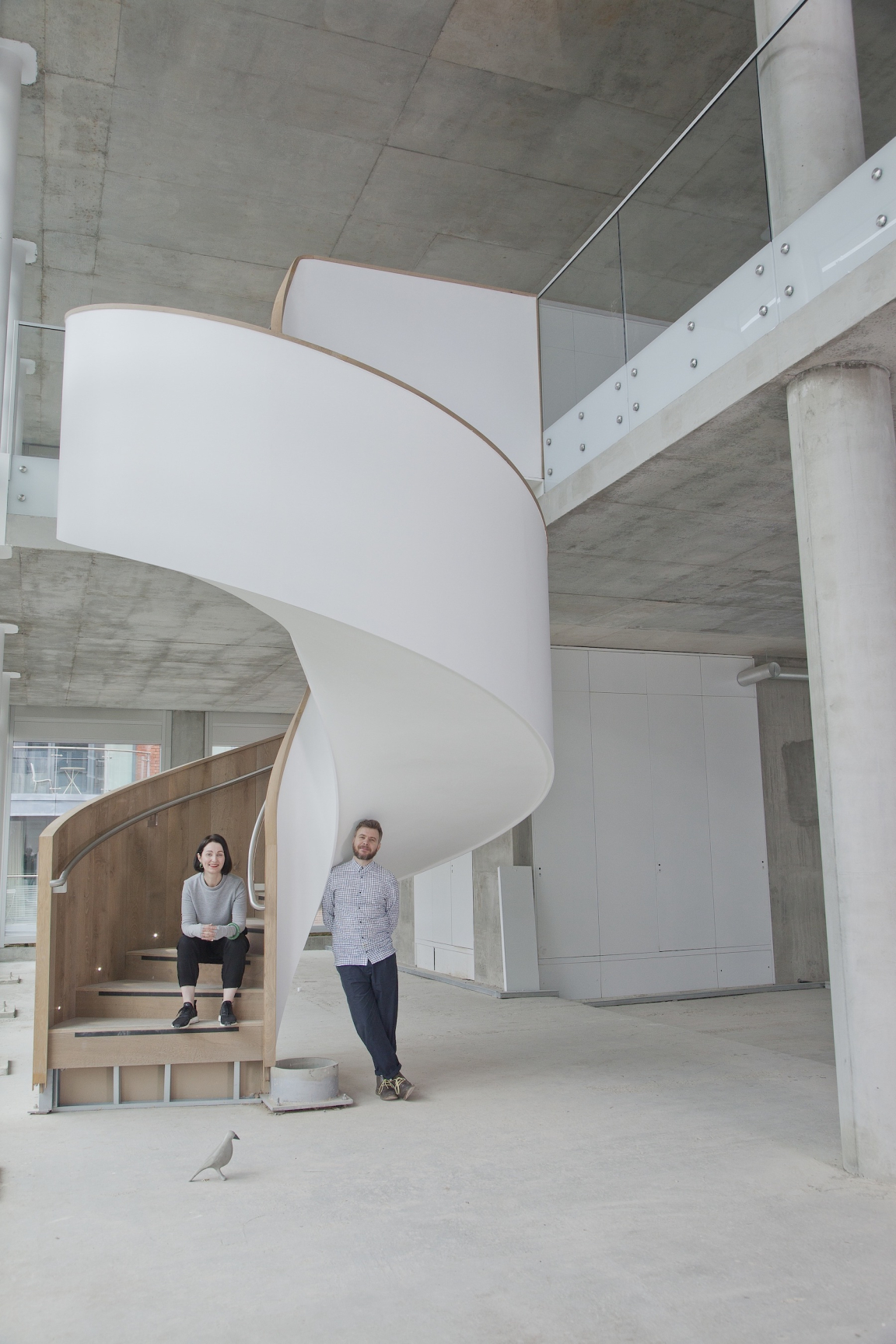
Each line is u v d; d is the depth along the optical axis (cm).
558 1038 671
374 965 494
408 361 630
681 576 781
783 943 1090
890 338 397
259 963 523
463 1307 249
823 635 401
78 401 382
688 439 511
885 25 679
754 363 450
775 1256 281
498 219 824
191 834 609
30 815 1404
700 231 643
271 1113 445
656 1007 969
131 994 501
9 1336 234
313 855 520
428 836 584
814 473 418
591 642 1038
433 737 475
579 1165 366
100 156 725
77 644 1013
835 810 385
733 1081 520
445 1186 342
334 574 371
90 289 880
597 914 1006
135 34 628
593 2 630
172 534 362
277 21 625
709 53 678
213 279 871
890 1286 262
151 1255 282
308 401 376
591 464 596
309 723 536
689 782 1077
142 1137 405
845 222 407
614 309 594
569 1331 237
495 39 651
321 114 702
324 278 612
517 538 436
